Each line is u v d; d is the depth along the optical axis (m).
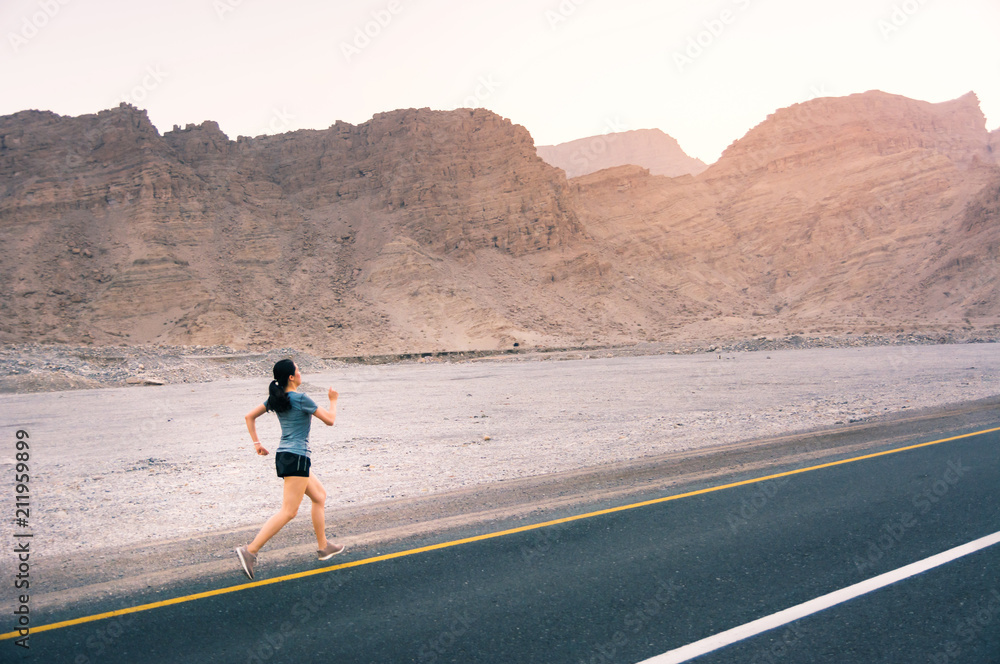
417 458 10.38
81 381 36.88
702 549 5.23
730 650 3.50
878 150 140.62
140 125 102.44
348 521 6.39
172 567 5.20
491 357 70.62
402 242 95.19
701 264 125.44
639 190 140.25
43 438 15.30
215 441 13.76
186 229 91.06
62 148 98.56
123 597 4.56
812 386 21.64
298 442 5.07
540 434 12.82
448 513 6.62
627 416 15.45
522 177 111.94
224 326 74.50
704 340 74.19
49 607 4.40
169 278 81.12
